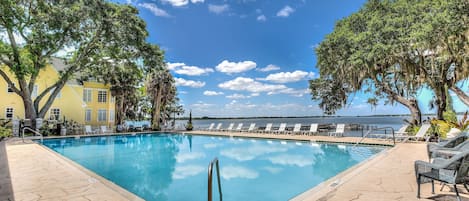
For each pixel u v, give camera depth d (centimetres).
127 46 2088
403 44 1271
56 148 1438
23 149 1081
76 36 1880
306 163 966
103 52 2134
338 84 1889
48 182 555
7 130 1678
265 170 855
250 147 1394
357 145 1288
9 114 2222
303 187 663
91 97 2781
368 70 1448
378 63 1438
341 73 1620
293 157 1087
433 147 608
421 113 1585
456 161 377
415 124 1548
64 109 2509
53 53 1944
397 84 1627
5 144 1259
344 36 1523
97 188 512
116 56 2133
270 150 1275
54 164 754
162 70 2334
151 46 2184
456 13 1082
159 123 2494
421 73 1359
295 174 800
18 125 1747
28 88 1919
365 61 1389
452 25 1091
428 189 475
